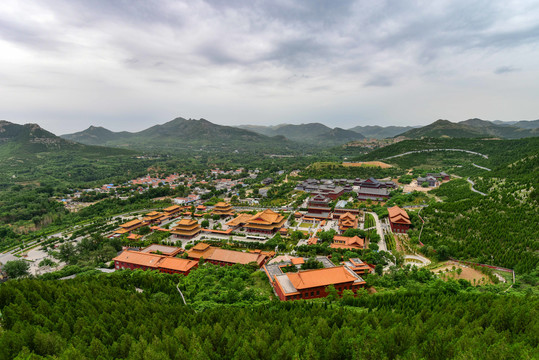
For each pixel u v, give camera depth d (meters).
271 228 153.88
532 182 136.50
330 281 85.19
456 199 165.50
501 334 50.84
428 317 62.09
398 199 189.12
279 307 74.38
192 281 97.06
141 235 166.00
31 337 53.75
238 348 50.59
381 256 109.69
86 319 62.88
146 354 47.84
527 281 85.31
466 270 97.88
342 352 50.50
